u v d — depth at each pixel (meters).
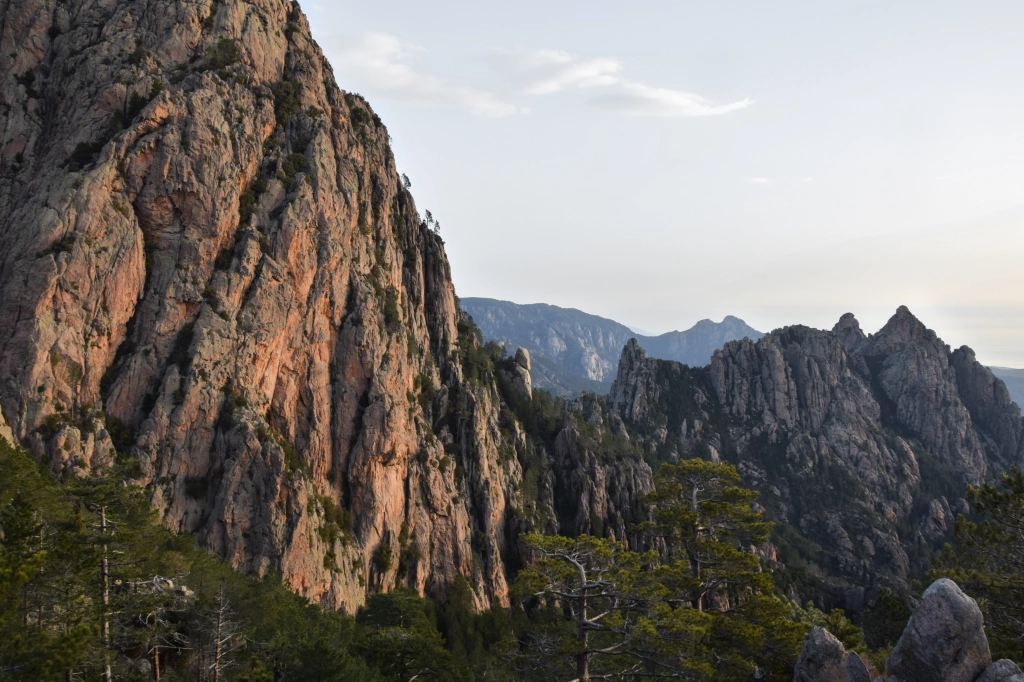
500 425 193.12
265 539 107.81
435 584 140.62
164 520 103.62
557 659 55.09
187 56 133.25
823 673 45.12
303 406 129.12
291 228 128.75
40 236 107.81
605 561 58.19
